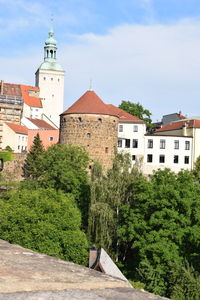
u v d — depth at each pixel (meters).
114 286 5.76
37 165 84.81
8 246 8.35
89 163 75.88
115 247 53.44
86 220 60.94
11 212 49.66
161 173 54.88
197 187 52.66
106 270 39.06
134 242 48.03
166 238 46.22
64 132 78.12
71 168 67.56
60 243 48.09
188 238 45.94
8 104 120.19
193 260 43.41
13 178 91.25
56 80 168.88
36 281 5.78
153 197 50.09
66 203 52.50
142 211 50.78
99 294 5.39
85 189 63.97
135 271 48.44
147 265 43.12
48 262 6.99
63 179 65.38
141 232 49.50
